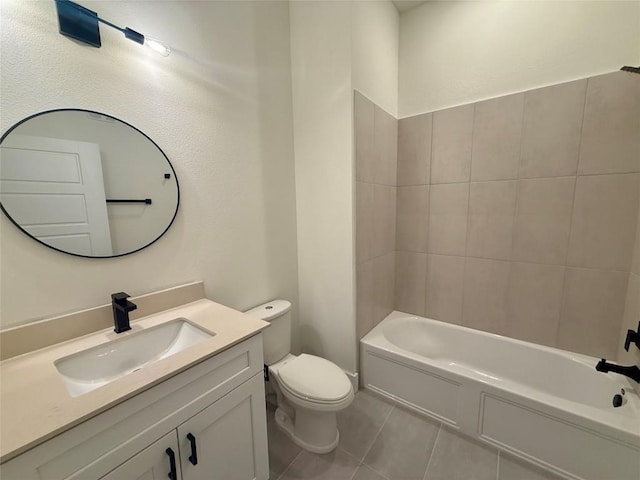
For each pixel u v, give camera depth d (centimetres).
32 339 93
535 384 176
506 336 190
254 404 112
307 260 201
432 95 200
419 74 204
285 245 194
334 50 165
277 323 166
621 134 145
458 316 208
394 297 234
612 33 144
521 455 138
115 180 111
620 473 116
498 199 182
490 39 176
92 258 108
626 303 151
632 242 148
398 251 229
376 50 183
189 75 133
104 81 106
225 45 148
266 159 175
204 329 110
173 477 85
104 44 105
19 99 88
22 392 73
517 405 136
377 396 188
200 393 91
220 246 153
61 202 99
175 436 85
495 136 179
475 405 149
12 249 90
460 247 201
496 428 144
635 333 128
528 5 163
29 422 62
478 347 196
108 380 100
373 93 183
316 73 175
